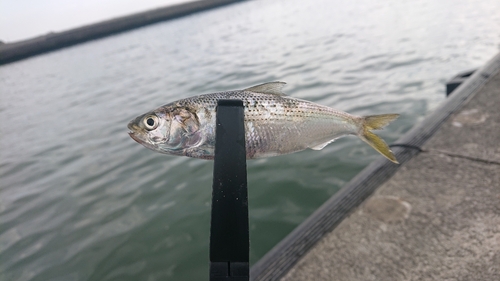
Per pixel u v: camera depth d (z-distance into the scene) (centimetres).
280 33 2008
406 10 1911
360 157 530
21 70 3161
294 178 505
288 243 267
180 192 525
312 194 462
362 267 234
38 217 531
